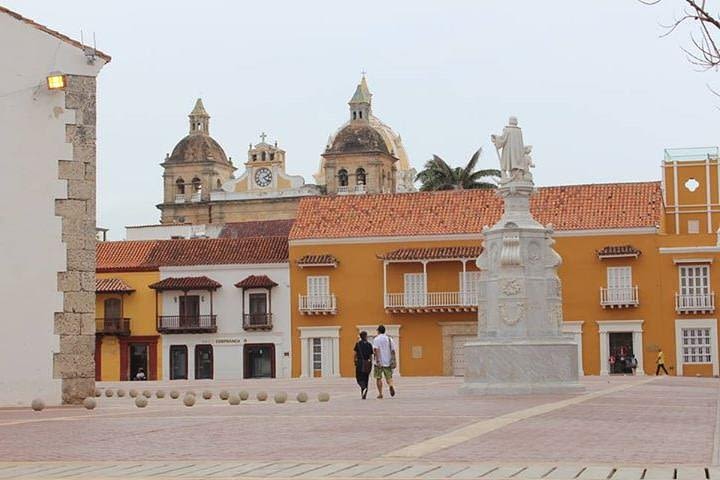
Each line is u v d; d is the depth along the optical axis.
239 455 14.63
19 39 27.86
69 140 28.02
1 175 27.56
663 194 74.56
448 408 24.94
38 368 27.39
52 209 27.77
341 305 73.94
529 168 34.50
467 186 96.75
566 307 70.31
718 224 75.25
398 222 74.19
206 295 76.12
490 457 13.96
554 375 32.25
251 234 100.31
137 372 76.81
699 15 14.47
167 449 15.64
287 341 74.69
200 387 49.69
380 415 22.56
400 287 73.00
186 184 136.12
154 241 79.44
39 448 16.12
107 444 16.58
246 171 130.62
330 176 129.12
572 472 12.29
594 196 72.69
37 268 27.56
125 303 77.00
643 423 19.66
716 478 11.70
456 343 72.50
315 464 13.35
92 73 28.38
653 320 69.25
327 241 74.19
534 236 33.69
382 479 11.85
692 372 68.62
